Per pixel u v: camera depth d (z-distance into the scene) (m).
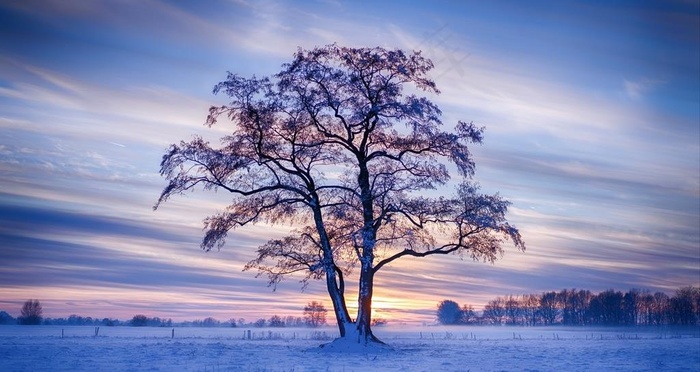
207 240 37.00
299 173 36.44
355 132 36.59
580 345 49.31
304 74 35.31
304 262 36.22
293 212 37.38
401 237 35.09
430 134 35.88
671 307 143.62
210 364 26.67
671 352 39.78
